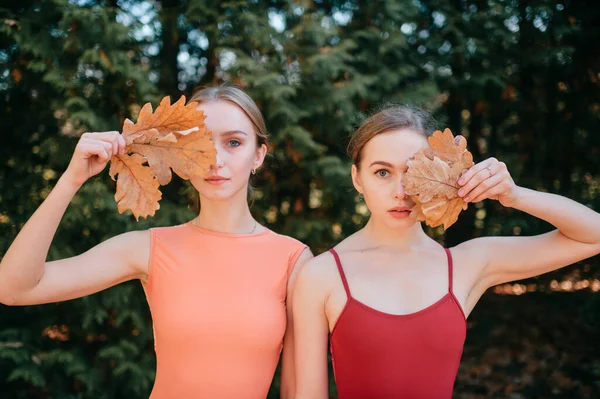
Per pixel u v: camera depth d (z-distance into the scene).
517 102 4.80
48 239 1.52
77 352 3.40
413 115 1.72
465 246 1.77
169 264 1.76
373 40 3.70
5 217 3.54
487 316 5.50
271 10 3.77
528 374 4.38
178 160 1.52
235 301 1.72
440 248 1.76
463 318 1.66
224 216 1.82
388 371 1.59
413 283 1.67
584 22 4.61
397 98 3.68
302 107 3.52
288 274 1.83
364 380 1.61
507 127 5.16
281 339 1.78
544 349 4.76
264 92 3.37
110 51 3.24
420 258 1.72
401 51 3.89
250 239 1.83
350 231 3.84
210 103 1.76
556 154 5.02
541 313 5.45
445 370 1.63
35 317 3.46
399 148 1.62
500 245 1.75
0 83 3.42
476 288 1.74
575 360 4.51
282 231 3.67
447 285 1.67
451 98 4.66
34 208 3.60
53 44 3.23
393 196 1.61
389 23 3.70
